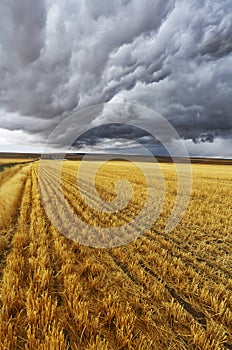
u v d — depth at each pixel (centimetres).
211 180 2661
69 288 391
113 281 451
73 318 330
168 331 335
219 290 433
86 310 331
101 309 362
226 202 1374
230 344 325
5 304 352
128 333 302
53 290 409
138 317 358
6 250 593
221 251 642
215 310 381
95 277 443
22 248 580
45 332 293
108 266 521
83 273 484
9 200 1113
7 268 466
